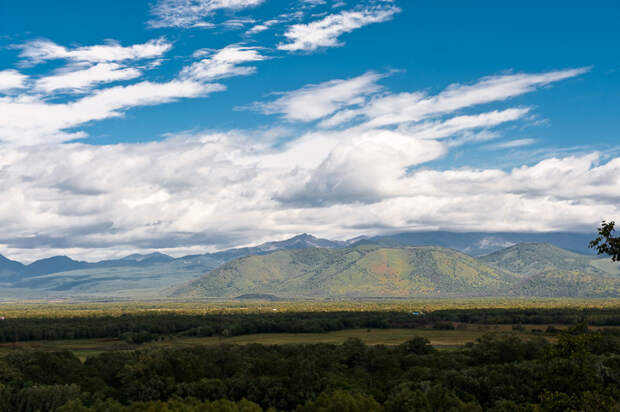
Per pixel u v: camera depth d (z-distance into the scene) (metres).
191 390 105.19
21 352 129.25
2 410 98.31
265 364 118.44
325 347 143.75
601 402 45.19
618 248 37.16
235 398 104.50
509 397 90.06
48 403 99.56
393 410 86.12
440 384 91.69
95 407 95.75
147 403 94.62
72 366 121.25
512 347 127.00
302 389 102.75
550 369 55.06
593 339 44.28
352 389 98.31
